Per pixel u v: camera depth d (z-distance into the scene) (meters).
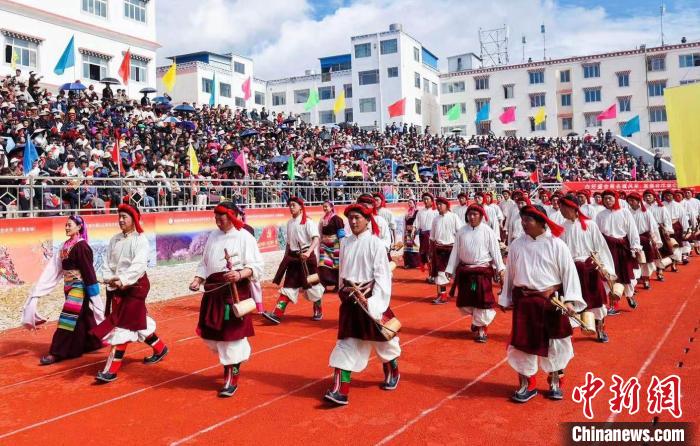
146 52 31.72
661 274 12.25
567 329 5.21
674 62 49.38
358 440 4.48
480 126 55.50
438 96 56.38
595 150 44.91
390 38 49.50
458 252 7.84
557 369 5.29
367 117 50.72
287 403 5.35
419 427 4.72
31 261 11.61
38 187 11.80
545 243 5.27
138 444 4.50
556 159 40.09
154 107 23.73
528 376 5.29
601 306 7.24
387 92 49.66
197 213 15.20
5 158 13.45
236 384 5.66
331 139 29.50
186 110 23.89
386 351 5.57
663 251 12.83
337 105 33.50
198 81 45.88
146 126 20.23
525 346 5.13
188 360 6.95
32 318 6.97
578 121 52.53
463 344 7.46
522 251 5.37
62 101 19.44
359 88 50.97
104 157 15.49
